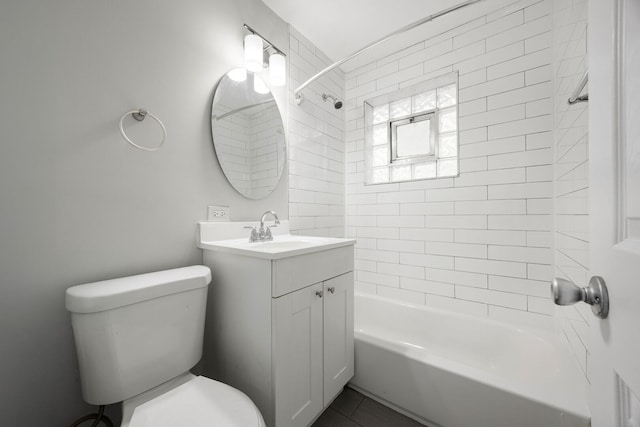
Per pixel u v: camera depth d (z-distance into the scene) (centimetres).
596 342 44
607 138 40
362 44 204
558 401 94
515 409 99
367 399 138
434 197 193
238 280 108
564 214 132
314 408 113
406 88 205
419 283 199
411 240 203
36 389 84
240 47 147
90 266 94
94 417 84
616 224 38
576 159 115
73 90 90
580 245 110
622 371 35
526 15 160
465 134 180
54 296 87
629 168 35
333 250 126
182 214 121
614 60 39
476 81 176
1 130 77
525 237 160
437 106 202
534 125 157
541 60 155
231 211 142
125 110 102
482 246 174
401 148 221
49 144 86
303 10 170
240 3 148
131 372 83
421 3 165
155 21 112
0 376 78
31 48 82
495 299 170
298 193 188
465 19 177
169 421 72
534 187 157
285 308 100
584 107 105
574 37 117
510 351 153
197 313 101
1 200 78
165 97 115
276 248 128
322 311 119
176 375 95
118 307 81
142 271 107
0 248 77
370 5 166
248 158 151
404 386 125
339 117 231
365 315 211
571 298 42
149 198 109
